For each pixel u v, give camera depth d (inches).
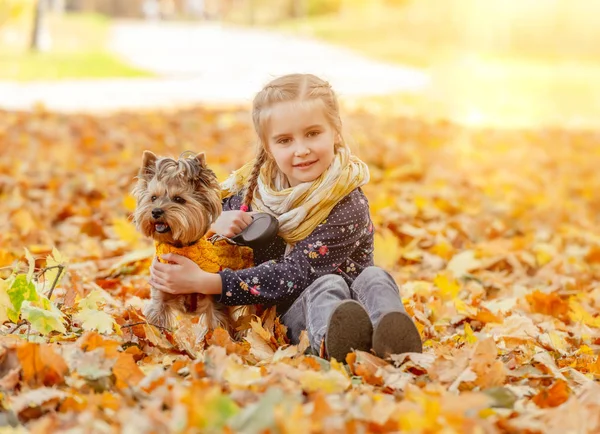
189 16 2519.7
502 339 160.4
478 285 214.8
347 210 150.1
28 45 1130.7
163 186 142.8
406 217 284.7
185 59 1070.4
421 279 222.1
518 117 649.6
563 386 123.5
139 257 215.3
